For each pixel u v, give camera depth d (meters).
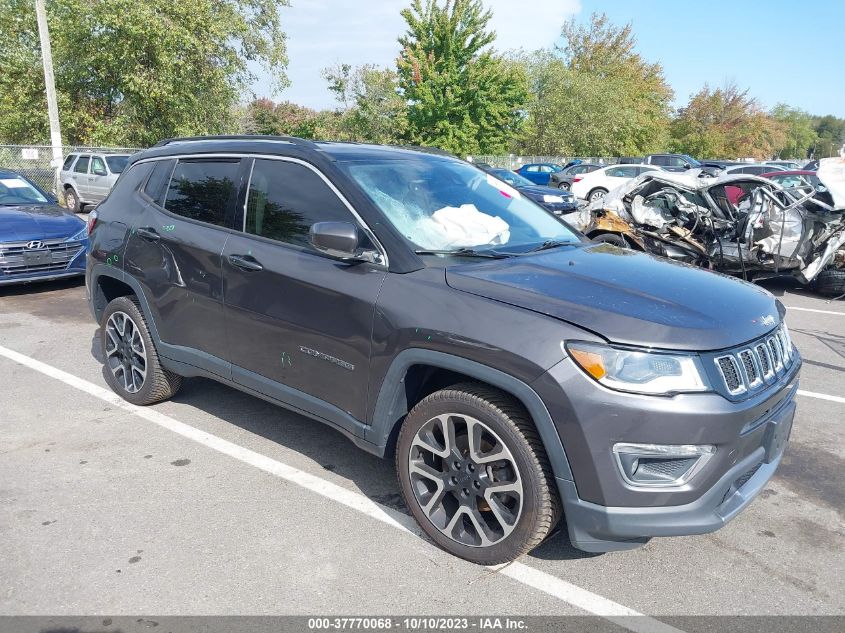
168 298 4.06
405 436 2.97
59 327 6.76
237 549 2.96
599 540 2.57
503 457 2.67
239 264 3.57
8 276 7.76
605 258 3.33
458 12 33.66
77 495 3.41
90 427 4.26
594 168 25.81
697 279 3.09
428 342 2.78
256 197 3.67
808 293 9.61
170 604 2.59
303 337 3.29
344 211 3.25
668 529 2.47
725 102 56.50
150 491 3.47
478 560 2.83
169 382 4.46
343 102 31.67
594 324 2.50
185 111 23.94
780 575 2.87
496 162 34.22
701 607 2.65
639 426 2.39
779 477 3.80
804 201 8.82
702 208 9.41
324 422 3.34
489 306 2.68
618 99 43.84
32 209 8.70
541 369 2.48
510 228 3.59
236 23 23.48
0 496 3.39
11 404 4.63
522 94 35.50
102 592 2.66
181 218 4.04
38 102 23.80
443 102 33.56
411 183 3.55
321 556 2.92
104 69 22.97
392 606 2.61
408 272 2.98
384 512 3.30
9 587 2.68
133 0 21.09
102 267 4.54
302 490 3.51
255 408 4.62
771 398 2.65
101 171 16.78
